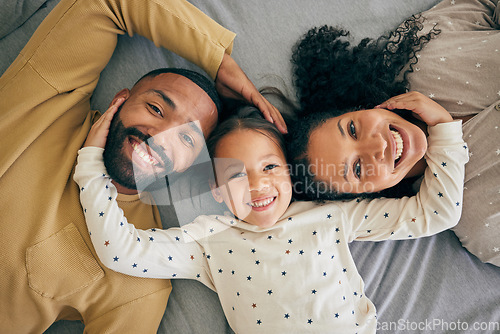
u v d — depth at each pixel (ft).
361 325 2.94
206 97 3.09
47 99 2.92
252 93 3.24
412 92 3.15
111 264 2.73
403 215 3.05
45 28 2.96
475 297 3.18
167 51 3.42
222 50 3.18
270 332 2.81
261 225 3.04
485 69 3.08
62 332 3.07
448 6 3.56
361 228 3.13
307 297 2.86
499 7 3.32
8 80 2.89
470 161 3.08
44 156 2.85
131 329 2.84
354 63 3.40
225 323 3.10
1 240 2.60
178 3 3.12
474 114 3.12
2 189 2.66
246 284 2.94
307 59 3.45
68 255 2.73
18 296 2.68
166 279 3.09
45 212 2.69
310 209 3.17
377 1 3.62
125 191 2.99
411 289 3.21
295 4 3.58
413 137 2.95
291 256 2.97
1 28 3.29
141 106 2.94
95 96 3.33
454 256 3.29
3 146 2.75
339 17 3.58
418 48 3.35
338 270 3.00
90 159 2.82
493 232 3.05
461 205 2.97
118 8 3.02
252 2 3.57
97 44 3.03
